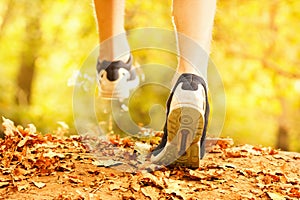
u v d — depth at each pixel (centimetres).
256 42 1265
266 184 276
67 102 1507
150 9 1196
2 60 1536
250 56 1237
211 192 263
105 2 328
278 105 1325
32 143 331
